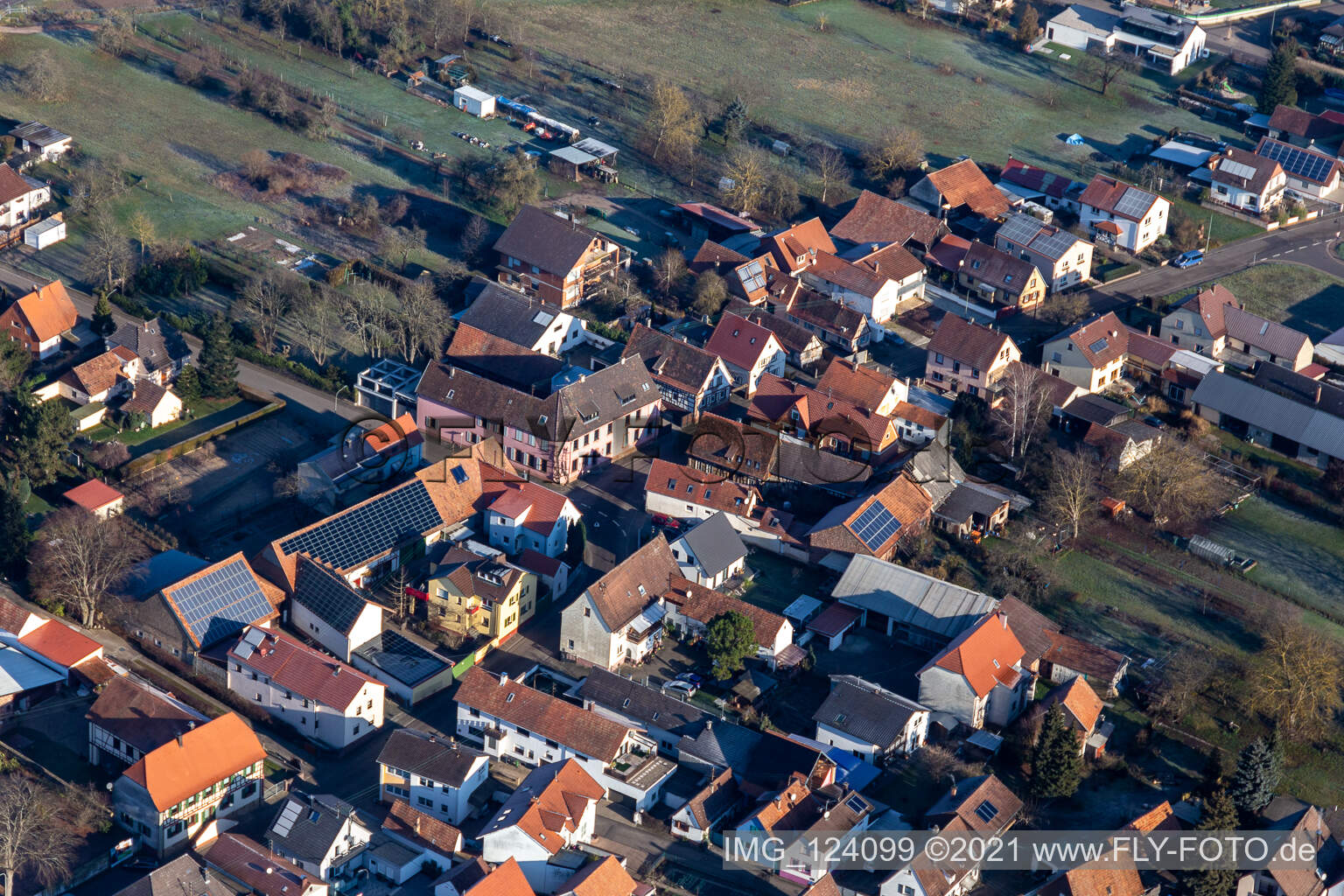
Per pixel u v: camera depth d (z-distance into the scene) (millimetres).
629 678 172625
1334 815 160000
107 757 160500
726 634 171500
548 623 183250
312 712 164875
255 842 152125
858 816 154000
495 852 149500
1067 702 166000
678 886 149375
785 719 169750
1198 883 147125
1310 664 170375
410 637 178500
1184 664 173875
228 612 175000
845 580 184375
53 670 170000
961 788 157500
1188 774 164750
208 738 156125
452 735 166750
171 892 141500
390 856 150250
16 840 146375
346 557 182625
